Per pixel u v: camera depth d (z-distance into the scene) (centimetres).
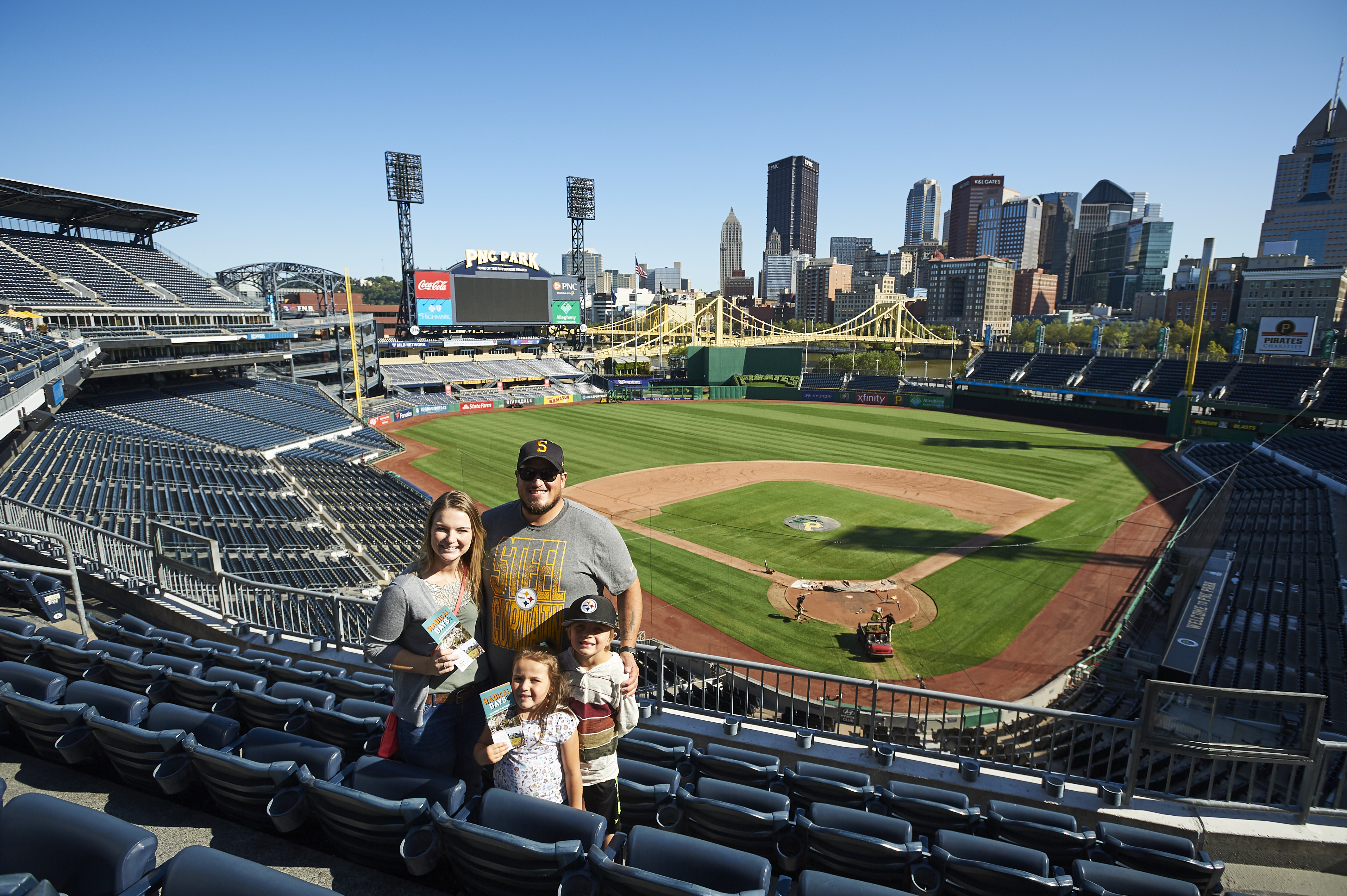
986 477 4956
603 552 450
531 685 418
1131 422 7025
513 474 5019
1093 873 482
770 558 3250
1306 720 600
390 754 464
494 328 10056
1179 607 2552
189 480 3247
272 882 325
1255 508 3728
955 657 2336
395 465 5281
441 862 446
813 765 682
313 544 2742
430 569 438
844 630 2522
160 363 4856
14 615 1120
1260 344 6575
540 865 388
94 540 1315
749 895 366
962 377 8388
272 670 762
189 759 487
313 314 8850
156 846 358
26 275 5009
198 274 6769
